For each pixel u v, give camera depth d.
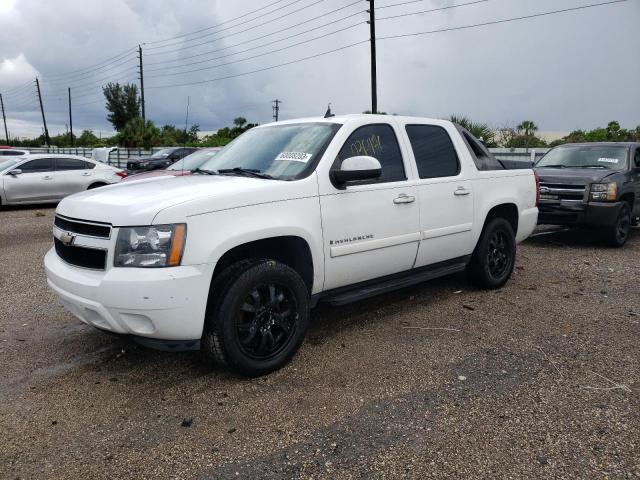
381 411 3.35
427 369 3.95
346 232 4.28
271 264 3.77
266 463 2.84
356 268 4.43
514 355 4.21
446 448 2.95
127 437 3.10
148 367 4.03
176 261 3.35
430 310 5.33
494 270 5.98
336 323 4.97
